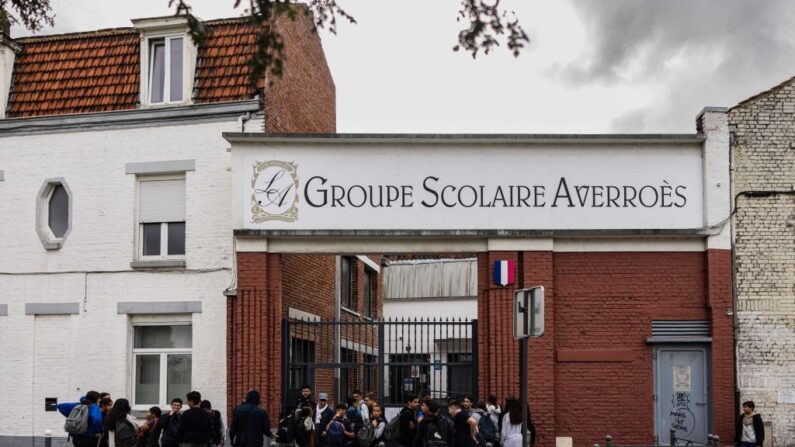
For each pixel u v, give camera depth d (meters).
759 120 19.66
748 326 19.25
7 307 21.38
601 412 19.19
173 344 20.91
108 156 21.34
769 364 19.16
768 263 19.38
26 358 21.17
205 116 20.97
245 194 19.67
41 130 21.67
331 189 19.67
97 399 17.59
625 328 19.42
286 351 19.59
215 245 20.59
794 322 19.25
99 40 22.27
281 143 19.78
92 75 21.92
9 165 21.77
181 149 21.03
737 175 19.56
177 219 21.09
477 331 19.58
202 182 20.84
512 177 19.70
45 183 21.50
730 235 19.41
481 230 19.45
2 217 21.64
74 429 17.11
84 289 21.08
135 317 20.95
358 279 30.41
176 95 21.55
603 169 19.70
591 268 19.58
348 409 18.23
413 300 41.44
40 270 21.33
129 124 21.30
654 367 19.33
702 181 19.64
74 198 21.36
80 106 21.64
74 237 21.25
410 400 16.67
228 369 19.70
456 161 19.73
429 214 19.62
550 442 18.89
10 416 21.06
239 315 19.44
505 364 19.17
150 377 20.94
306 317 23.67
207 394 20.23
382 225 19.59
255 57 10.83
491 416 17.45
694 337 19.31
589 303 19.48
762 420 18.52
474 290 41.19
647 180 19.66
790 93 19.69
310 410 17.30
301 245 19.62
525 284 19.31
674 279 19.56
